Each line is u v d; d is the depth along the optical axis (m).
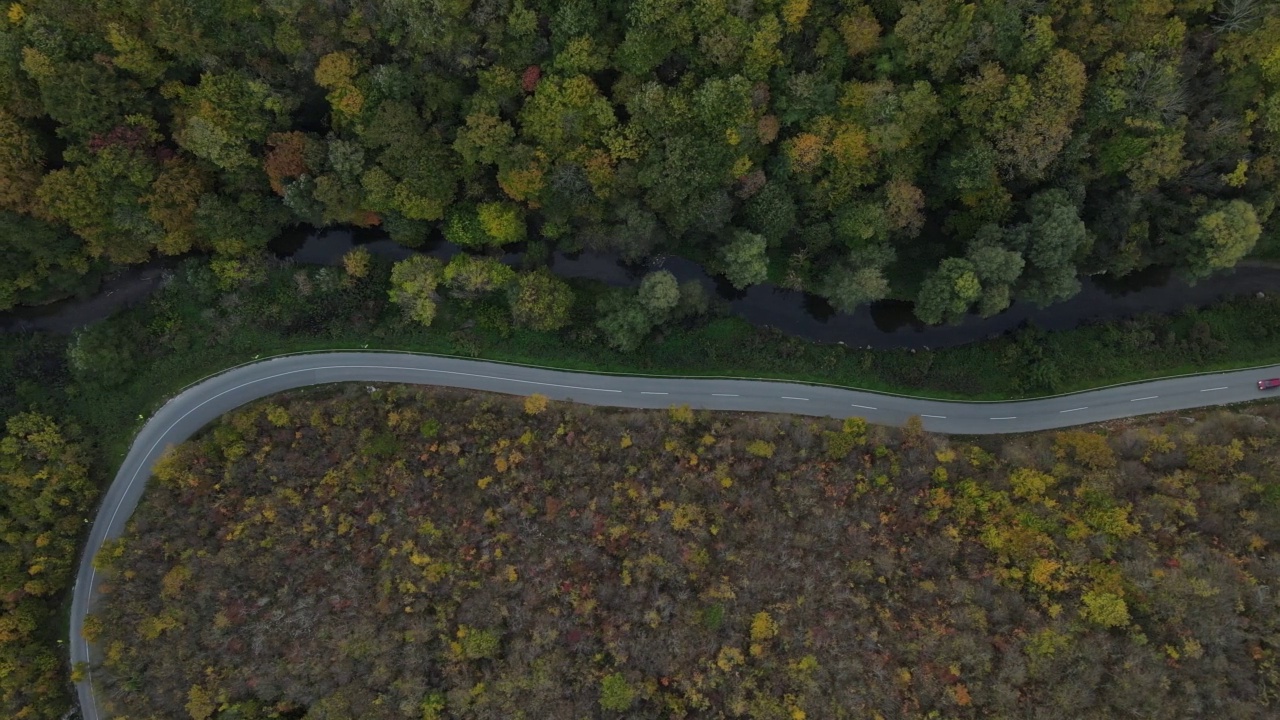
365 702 53.69
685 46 50.69
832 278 58.25
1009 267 52.09
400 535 56.88
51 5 48.09
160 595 56.78
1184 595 49.09
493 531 56.81
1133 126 50.38
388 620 55.34
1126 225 54.78
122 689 55.59
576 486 57.47
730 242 57.50
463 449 59.25
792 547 55.03
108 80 50.53
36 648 57.03
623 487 56.91
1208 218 51.75
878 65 50.31
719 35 48.41
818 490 56.22
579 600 54.75
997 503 54.19
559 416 60.75
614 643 53.56
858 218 54.47
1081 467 55.28
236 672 55.16
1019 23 47.50
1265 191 53.50
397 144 51.94
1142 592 49.59
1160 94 49.00
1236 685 48.19
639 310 57.69
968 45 48.38
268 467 58.38
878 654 52.41
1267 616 49.09
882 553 53.97
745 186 54.12
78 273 59.41
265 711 54.47
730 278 58.31
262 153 56.38
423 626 54.69
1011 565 53.00
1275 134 51.31
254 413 59.69
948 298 53.91
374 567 56.75
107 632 56.59
